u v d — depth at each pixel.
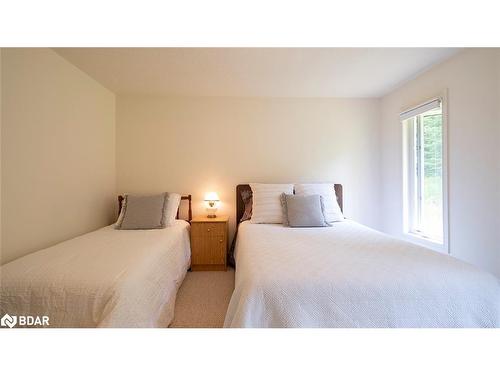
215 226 2.80
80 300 1.15
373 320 1.05
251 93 3.02
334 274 1.17
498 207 1.69
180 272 2.28
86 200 2.49
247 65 2.25
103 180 2.82
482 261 1.79
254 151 3.18
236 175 3.17
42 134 1.91
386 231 3.12
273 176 3.18
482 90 1.79
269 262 1.33
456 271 1.20
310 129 3.19
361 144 3.21
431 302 1.08
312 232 2.16
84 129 2.45
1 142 1.59
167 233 2.30
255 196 2.84
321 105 3.19
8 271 1.28
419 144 2.67
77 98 2.33
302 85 2.76
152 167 3.12
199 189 3.14
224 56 2.08
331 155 3.21
